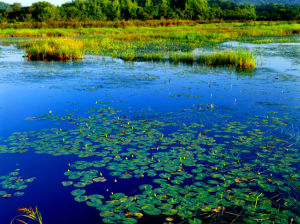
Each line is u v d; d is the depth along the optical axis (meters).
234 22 49.84
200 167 3.64
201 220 2.62
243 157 3.92
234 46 19.38
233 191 3.09
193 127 5.10
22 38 27.89
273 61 12.73
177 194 3.03
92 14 51.56
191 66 12.10
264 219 2.62
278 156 3.93
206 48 18.62
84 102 6.74
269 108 6.11
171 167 3.62
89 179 3.36
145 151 4.11
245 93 7.37
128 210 2.77
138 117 5.67
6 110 6.12
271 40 23.52
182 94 7.42
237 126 5.11
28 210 2.74
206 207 2.81
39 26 37.41
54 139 4.56
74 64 12.75
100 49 18.42
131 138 4.61
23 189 3.17
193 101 6.76
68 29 35.22
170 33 28.59
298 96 6.97
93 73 10.49
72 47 15.84
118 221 2.60
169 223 2.58
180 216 2.67
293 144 4.31
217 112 5.93
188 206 2.83
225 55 12.70
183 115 5.76
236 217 2.66
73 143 4.40
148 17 52.59
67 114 5.85
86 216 2.68
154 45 20.95
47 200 2.96
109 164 3.72
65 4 59.81
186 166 3.67
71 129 5.02
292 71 10.30
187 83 8.71
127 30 34.78
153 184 3.25
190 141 4.48
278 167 3.62
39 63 13.04
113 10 52.47
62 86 8.38
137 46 20.23
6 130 4.96
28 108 6.28
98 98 7.09
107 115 5.79
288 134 4.70
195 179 3.35
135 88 8.12
